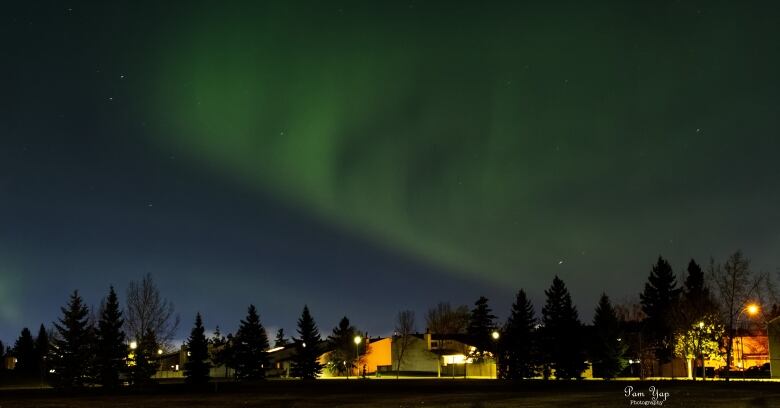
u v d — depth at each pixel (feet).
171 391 157.48
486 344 322.75
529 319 277.03
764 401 101.09
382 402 114.01
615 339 263.70
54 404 118.52
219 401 121.90
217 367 329.31
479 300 330.13
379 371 348.79
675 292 304.50
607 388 145.07
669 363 278.67
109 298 226.17
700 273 305.53
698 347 200.64
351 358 331.16
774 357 213.05
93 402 122.83
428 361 330.34
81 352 225.35
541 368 277.23
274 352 362.94
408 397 126.11
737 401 101.30
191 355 252.83
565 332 267.39
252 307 303.68
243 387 172.35
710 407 92.12
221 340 373.40
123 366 221.87
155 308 273.95
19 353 351.46
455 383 179.42
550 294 274.36
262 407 107.14
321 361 347.77
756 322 216.13
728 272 172.96
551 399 114.11
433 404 108.47
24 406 114.42
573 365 264.93
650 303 307.78
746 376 228.84
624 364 262.47
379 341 352.69
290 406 107.96
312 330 317.01
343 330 343.87
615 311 284.82
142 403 119.44
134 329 222.48
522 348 273.33
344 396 131.75
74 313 230.27
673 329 234.99
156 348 226.79
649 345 271.28
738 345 245.45
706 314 201.26
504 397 122.11
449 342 336.49
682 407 92.94
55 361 225.76
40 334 353.72
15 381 266.77
